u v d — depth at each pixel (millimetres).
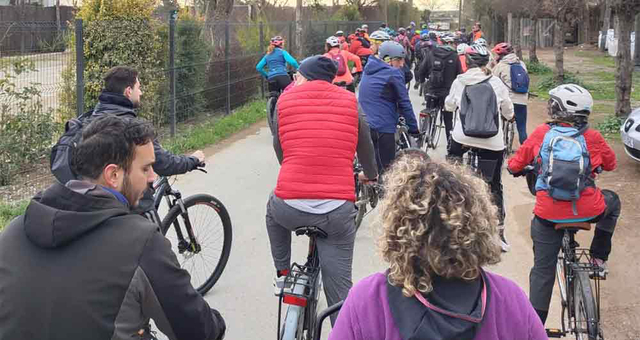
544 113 16734
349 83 13180
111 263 2312
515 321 2074
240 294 5680
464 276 2018
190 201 5309
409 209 2023
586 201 4387
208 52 14508
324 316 2988
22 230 2398
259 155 11352
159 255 2387
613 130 13070
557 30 21297
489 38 53031
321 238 4094
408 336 1977
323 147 4035
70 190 2367
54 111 9539
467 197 2033
